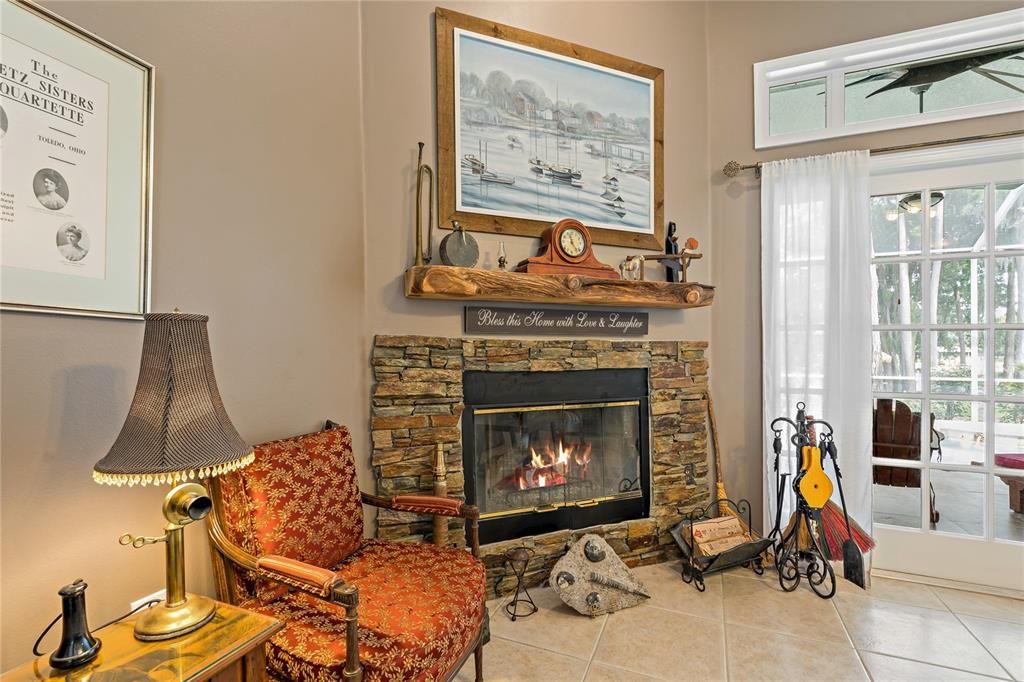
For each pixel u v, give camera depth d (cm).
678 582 245
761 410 280
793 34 277
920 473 256
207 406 114
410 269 211
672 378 274
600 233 262
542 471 258
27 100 113
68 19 123
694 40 290
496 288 216
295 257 186
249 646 107
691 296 259
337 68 202
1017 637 198
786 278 268
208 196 159
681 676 175
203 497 115
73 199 122
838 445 256
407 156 222
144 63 139
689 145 288
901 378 261
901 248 261
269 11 178
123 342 135
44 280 116
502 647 193
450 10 230
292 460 161
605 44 266
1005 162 240
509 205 242
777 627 206
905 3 257
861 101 268
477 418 238
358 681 115
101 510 131
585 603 214
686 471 276
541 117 250
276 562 128
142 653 102
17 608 113
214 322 161
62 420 122
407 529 215
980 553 242
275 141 180
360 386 211
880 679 174
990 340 244
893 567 257
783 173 268
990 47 247
